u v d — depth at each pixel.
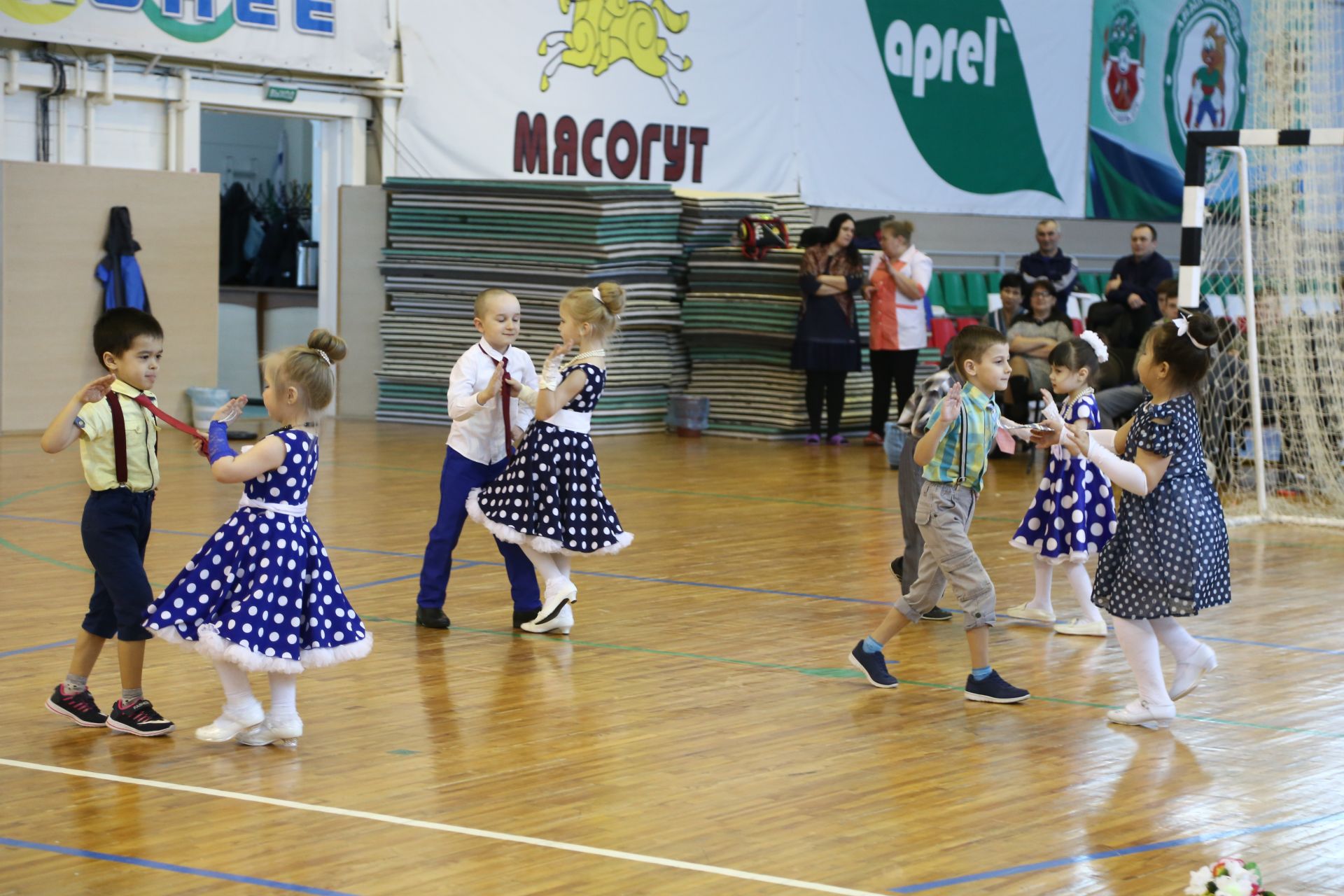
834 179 16.03
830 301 12.52
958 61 16.91
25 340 11.45
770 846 3.58
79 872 3.33
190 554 7.04
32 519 7.94
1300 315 9.95
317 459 4.30
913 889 3.33
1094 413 5.99
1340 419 9.80
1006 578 7.18
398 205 13.29
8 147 11.56
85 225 11.62
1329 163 10.07
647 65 14.54
